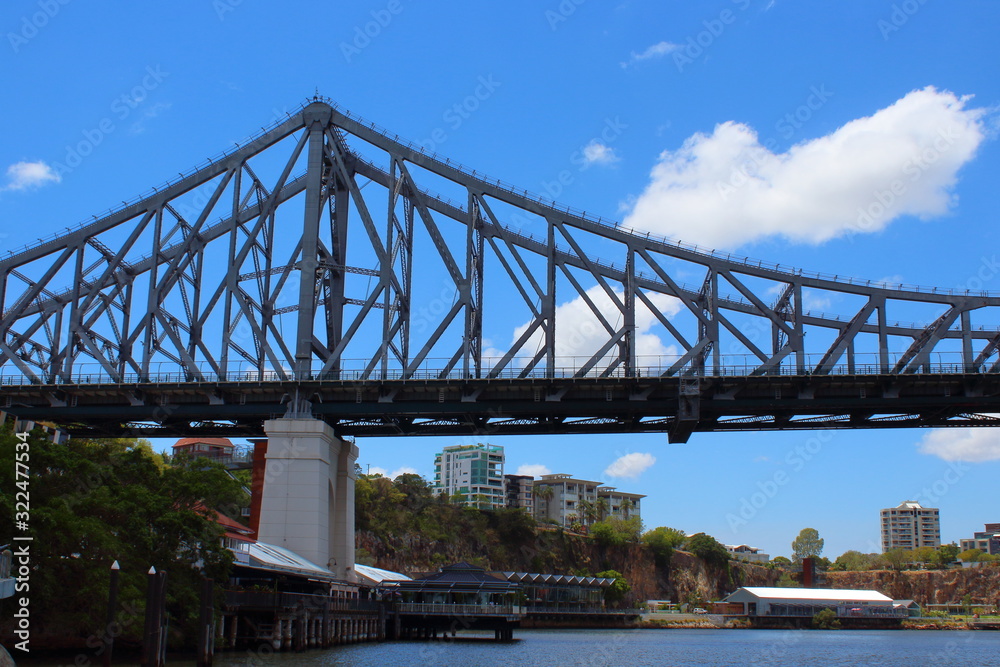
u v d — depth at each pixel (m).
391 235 90.88
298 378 87.62
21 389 90.62
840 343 87.06
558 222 90.94
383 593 105.06
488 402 88.31
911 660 92.81
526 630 147.25
